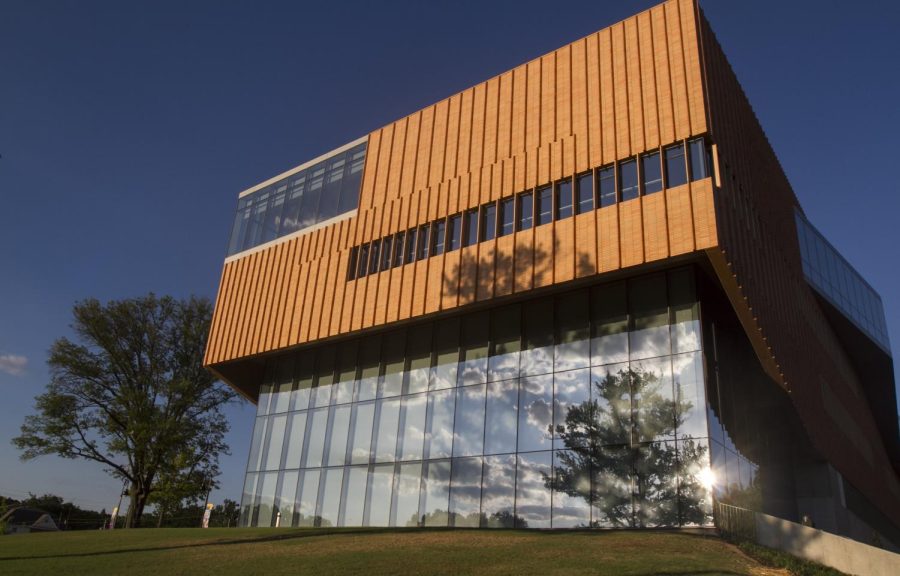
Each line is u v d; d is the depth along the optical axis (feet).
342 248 108.99
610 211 79.66
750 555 54.34
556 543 55.01
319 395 108.47
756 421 85.51
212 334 124.36
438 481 88.22
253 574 45.47
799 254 120.47
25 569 49.73
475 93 101.96
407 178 105.09
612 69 87.15
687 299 75.46
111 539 68.28
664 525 68.80
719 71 86.28
